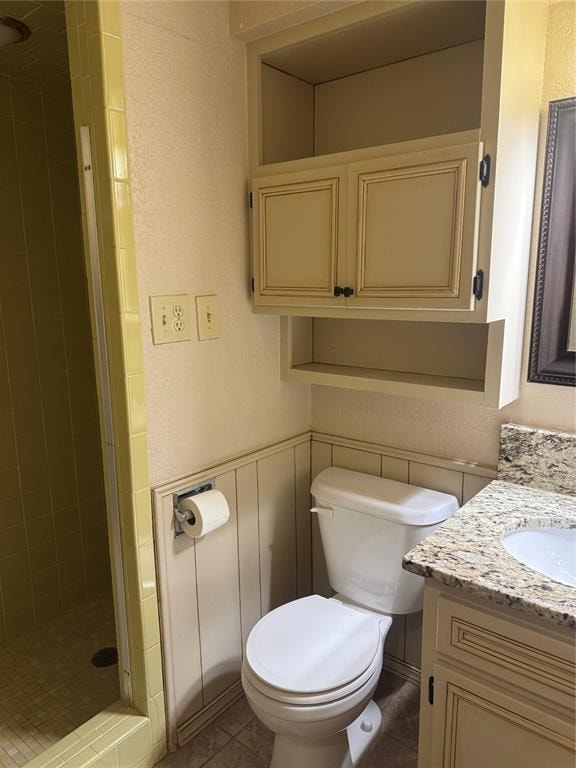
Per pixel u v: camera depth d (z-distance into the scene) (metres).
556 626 1.03
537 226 1.48
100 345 1.44
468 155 1.26
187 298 1.55
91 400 2.36
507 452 1.58
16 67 1.93
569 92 1.39
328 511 1.78
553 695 1.05
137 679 1.60
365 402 1.91
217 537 1.74
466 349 1.67
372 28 1.45
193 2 1.46
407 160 1.34
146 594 1.54
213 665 1.78
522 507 1.42
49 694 1.92
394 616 1.89
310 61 1.66
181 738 1.69
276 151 1.73
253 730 1.76
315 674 1.38
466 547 1.22
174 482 1.58
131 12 1.32
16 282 2.09
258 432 1.86
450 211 1.31
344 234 1.48
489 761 1.18
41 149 2.11
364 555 1.73
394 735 1.72
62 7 1.54
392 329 1.81
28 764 1.45
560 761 1.07
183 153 1.49
